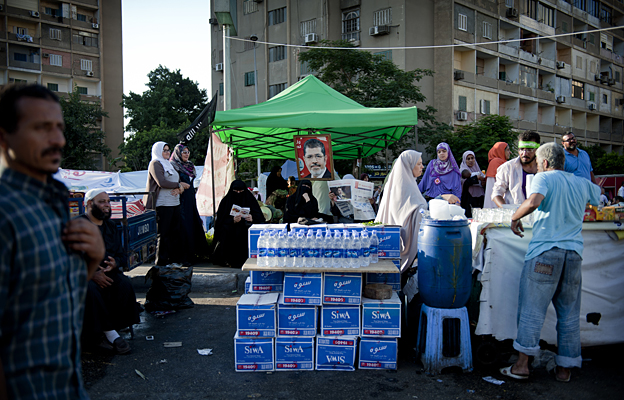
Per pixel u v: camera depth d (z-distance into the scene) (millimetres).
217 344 4531
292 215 7348
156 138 37344
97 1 43250
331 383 3646
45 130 1435
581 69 41750
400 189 4980
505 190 5137
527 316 3557
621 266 4020
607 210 3893
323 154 7832
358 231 4137
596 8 43719
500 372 3781
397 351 3963
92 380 3715
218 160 10125
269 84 34375
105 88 44469
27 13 39312
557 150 3580
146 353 4309
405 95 24516
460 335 3781
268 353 3889
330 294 3891
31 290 1370
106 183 14602
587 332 4008
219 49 37719
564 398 3344
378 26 29219
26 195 1413
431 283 3791
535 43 36688
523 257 3879
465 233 3768
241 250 7359
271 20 34031
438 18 30031
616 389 3467
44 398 1403
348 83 25156
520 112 37500
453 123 30094
